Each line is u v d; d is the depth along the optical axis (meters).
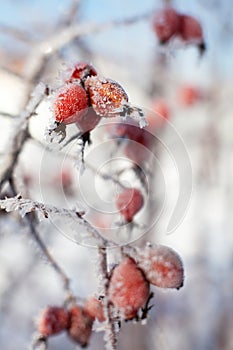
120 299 0.33
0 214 0.39
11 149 0.36
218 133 0.95
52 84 0.35
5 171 0.36
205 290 0.86
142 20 0.48
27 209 0.32
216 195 0.97
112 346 0.33
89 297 0.38
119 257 0.34
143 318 0.33
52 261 0.39
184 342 0.85
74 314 0.38
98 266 0.33
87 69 0.33
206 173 0.95
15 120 0.36
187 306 0.88
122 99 0.32
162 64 0.78
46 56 0.41
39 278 0.83
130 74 0.80
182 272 0.34
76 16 0.50
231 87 0.93
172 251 0.34
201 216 0.96
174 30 0.50
